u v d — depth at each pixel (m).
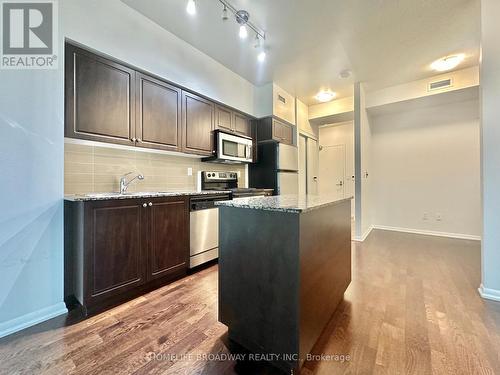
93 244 1.67
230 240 1.40
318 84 3.79
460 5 2.11
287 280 1.15
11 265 1.48
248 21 2.30
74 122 1.80
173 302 1.84
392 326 1.52
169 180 2.85
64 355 1.26
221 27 2.38
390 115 4.59
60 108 1.68
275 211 1.19
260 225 1.26
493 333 1.43
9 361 1.22
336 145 5.58
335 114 4.59
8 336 1.42
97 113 1.93
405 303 1.81
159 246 2.10
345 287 1.88
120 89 2.08
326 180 5.70
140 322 1.57
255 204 1.31
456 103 3.98
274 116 3.75
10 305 1.47
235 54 2.89
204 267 2.62
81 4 1.80
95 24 1.88
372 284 2.15
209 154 2.98
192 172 3.15
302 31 2.46
